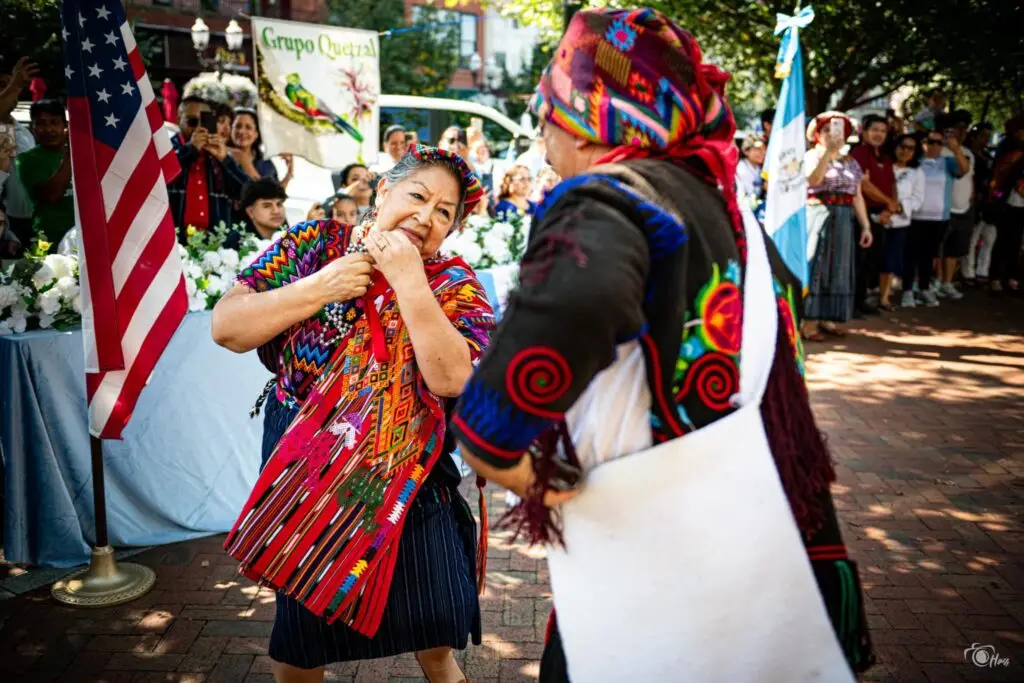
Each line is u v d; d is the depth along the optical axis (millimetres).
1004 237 9891
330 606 1879
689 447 1256
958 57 9375
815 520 1377
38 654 2898
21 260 3375
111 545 3535
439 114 15070
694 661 1308
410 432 1977
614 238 1152
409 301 1863
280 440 1963
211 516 3734
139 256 2941
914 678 2779
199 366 3588
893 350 7398
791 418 1365
